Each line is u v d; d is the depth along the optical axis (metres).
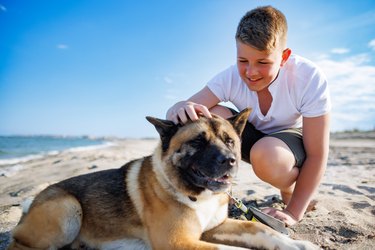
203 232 0.91
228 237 0.87
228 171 0.84
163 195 0.84
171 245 0.80
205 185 0.84
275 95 0.99
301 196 0.95
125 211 0.89
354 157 2.92
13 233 0.85
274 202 1.19
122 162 2.67
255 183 1.65
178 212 0.82
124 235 0.89
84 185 0.95
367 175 1.87
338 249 0.77
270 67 0.90
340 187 1.47
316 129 0.94
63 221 0.87
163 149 0.90
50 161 2.95
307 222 0.94
